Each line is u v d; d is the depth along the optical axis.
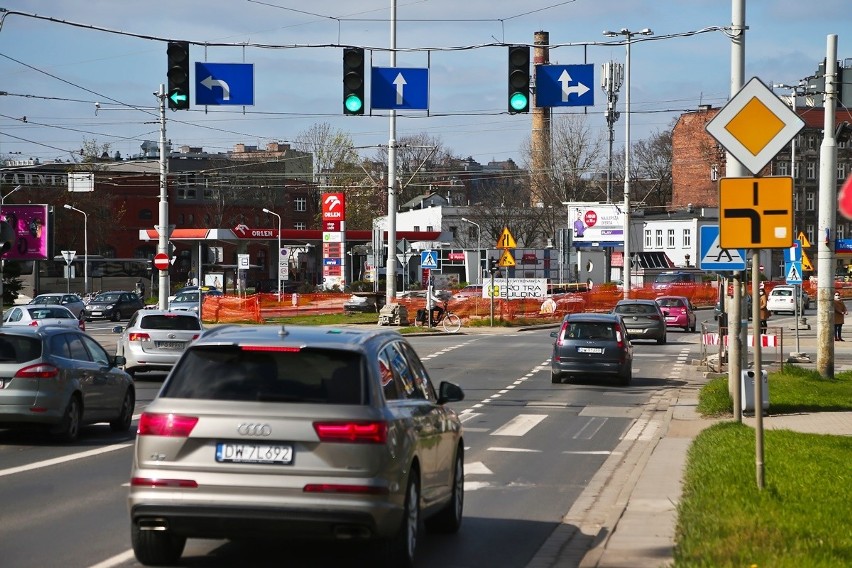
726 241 16.20
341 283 112.38
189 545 14.37
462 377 45.06
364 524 11.73
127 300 105.12
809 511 14.94
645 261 158.00
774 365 46.84
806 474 18.22
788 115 16.27
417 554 14.23
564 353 41.47
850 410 30.44
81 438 26.52
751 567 11.37
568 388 40.72
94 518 16.03
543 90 39.72
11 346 24.81
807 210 164.38
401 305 80.06
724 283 44.59
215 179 173.12
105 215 155.25
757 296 17.12
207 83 39.53
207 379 12.25
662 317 66.75
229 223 175.00
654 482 19.56
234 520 11.77
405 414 12.75
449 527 15.48
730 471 18.36
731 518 14.27
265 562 13.38
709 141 178.62
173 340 42.03
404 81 41.31
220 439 11.90
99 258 138.12
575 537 15.41
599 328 41.62
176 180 169.12
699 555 12.29
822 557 11.87
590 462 23.12
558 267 128.00
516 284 92.12
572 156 160.88
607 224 141.25
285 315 96.50
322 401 11.97
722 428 25.50
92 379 26.38
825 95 39.19
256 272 166.50
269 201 179.50
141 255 165.38
